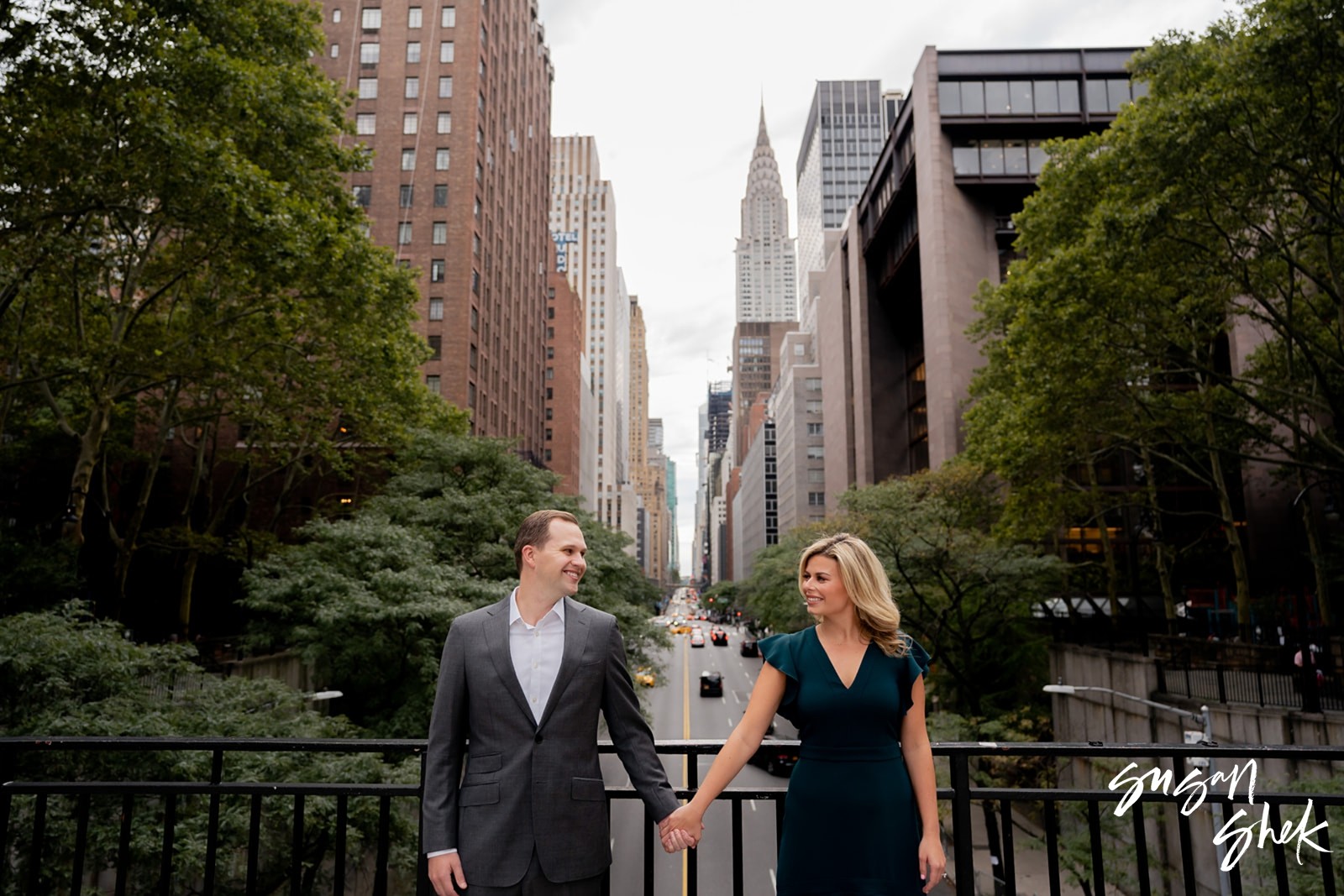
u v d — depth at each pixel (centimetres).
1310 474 2606
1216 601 4025
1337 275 1675
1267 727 1573
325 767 1199
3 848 342
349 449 3297
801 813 286
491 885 271
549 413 10775
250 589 1961
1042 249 2145
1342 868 913
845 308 7294
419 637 1866
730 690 5366
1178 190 1569
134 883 1030
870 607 290
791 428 11462
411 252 5503
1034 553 2800
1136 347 1914
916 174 5066
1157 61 1719
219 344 1973
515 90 7188
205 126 1540
